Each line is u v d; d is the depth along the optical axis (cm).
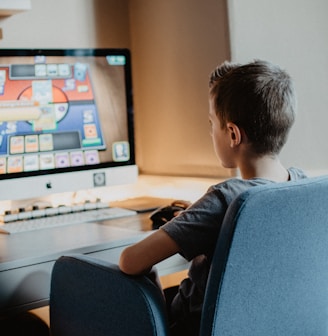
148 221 199
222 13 210
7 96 207
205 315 124
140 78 255
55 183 215
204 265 142
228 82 142
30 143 211
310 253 132
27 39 232
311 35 230
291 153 224
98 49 223
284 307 132
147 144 257
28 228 193
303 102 227
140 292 131
